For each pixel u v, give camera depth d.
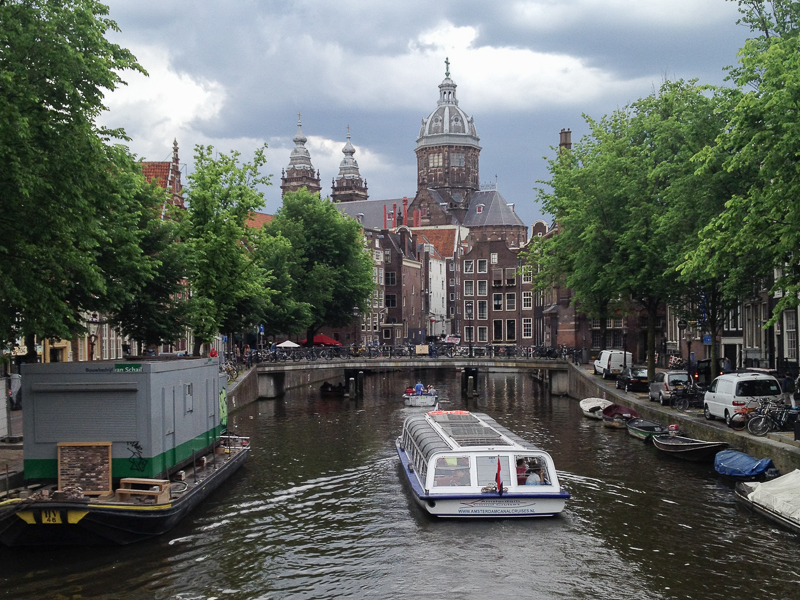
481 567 16.81
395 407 49.16
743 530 18.91
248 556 17.61
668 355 56.41
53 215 17.53
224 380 27.94
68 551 17.47
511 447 20.97
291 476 26.19
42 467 18.66
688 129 29.34
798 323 34.66
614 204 38.97
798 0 25.89
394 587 15.78
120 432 18.72
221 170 34.75
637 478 24.86
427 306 112.06
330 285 66.62
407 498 23.00
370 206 163.25
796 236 19.53
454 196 164.12
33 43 17.17
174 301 31.11
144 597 15.18
